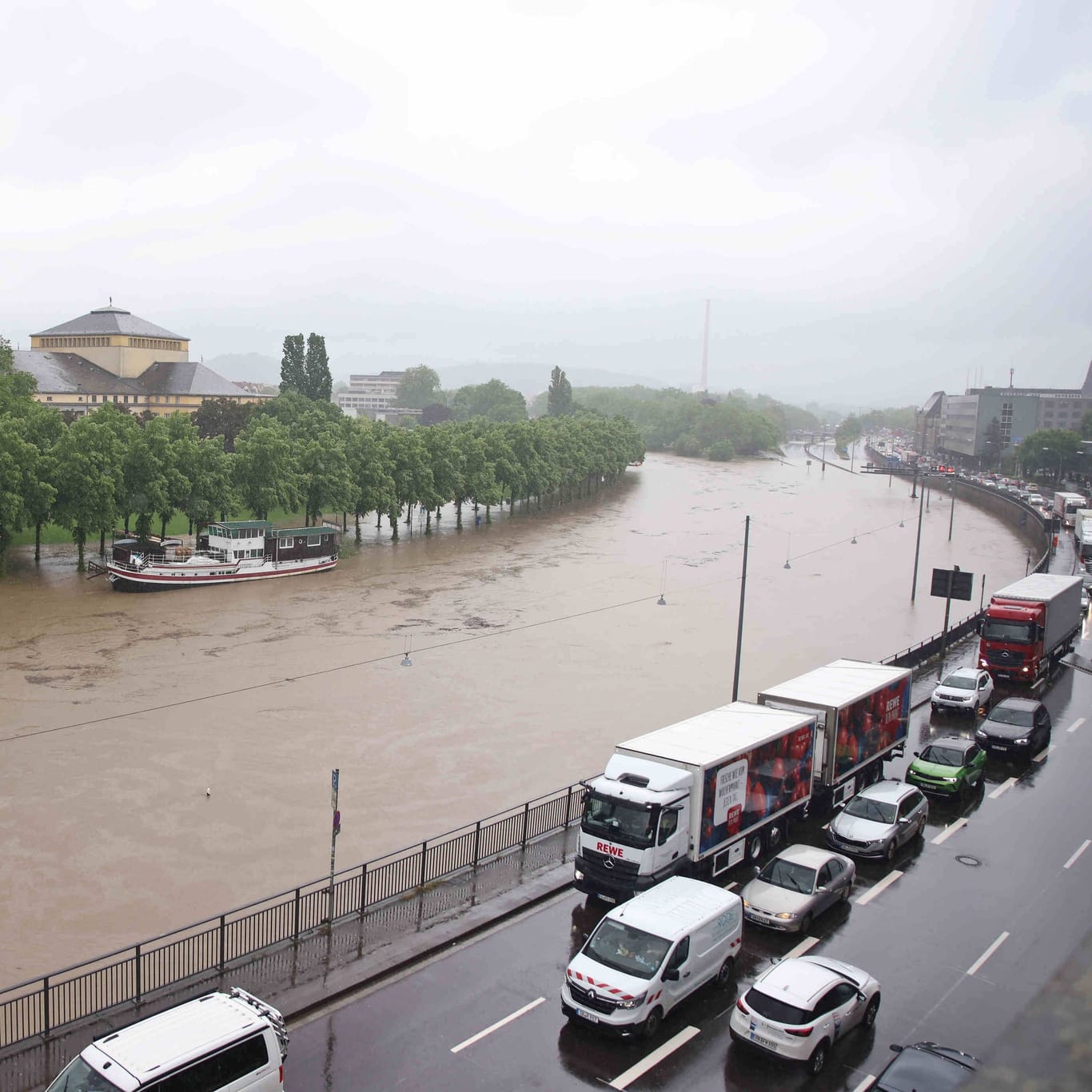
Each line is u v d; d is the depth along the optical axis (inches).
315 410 7224.4
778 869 1295.5
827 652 3181.6
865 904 1322.6
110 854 1626.5
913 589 3966.5
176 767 2032.5
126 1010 1005.8
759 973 1139.9
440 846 1389.0
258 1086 807.1
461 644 3132.4
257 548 4301.2
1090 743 2092.8
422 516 6811.0
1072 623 2901.1
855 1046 997.2
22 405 5039.4
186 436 4778.5
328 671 2787.9
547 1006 1053.2
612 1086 920.9
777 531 6338.6
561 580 4355.3
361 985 1077.1
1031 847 1534.2
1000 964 1168.8
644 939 1037.2
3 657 2891.2
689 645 3208.7
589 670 2859.3
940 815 1663.4
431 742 2202.3
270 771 2011.6
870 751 1712.6
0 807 1811.0
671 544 5595.5
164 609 3612.2
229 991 1041.5
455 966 1127.0
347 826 1747.0
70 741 2182.6
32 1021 1065.5
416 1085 911.0
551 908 1285.7
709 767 1290.6
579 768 2052.2
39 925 1384.1
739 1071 952.3
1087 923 1278.3
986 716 2033.7
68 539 5012.3
